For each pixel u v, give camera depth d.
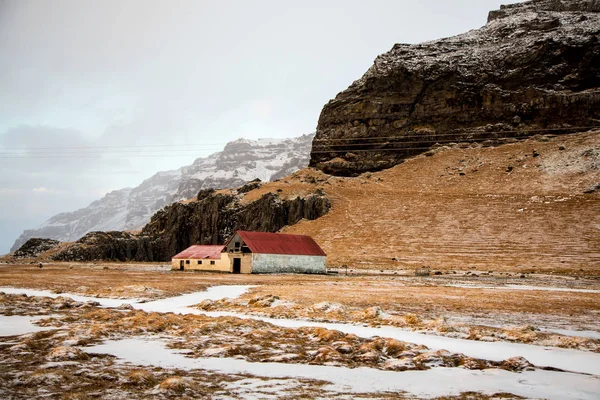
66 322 31.55
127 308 39.59
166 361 21.98
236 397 16.91
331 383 19.09
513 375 21.05
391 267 118.62
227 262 104.75
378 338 27.41
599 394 18.31
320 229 159.62
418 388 18.66
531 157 185.25
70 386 17.48
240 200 188.00
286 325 33.16
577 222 132.88
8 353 22.38
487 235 135.75
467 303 46.66
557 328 33.81
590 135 191.50
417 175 195.75
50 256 164.50
